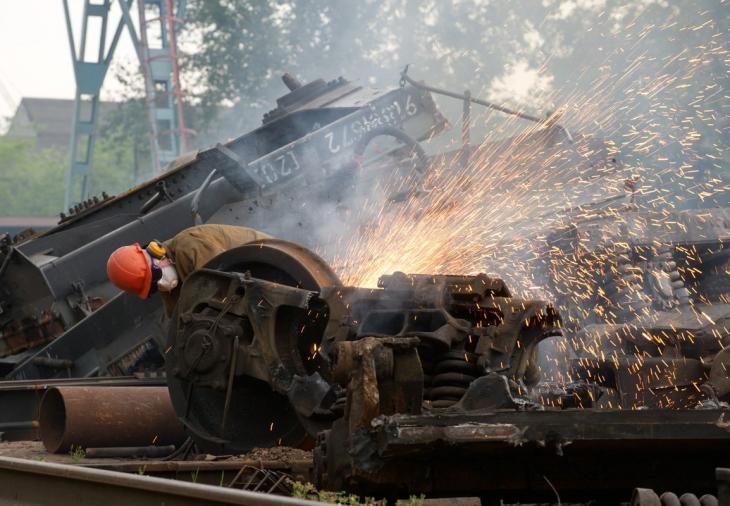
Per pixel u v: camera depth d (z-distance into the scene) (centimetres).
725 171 2927
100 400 1234
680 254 1482
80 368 1661
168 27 6838
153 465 962
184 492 556
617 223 1454
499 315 938
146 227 1745
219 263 1149
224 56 6525
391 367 760
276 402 1116
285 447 1100
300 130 1900
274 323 1060
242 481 962
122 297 1634
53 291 1727
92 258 1750
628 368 1286
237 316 1092
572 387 1013
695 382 1268
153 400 1270
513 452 729
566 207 1559
